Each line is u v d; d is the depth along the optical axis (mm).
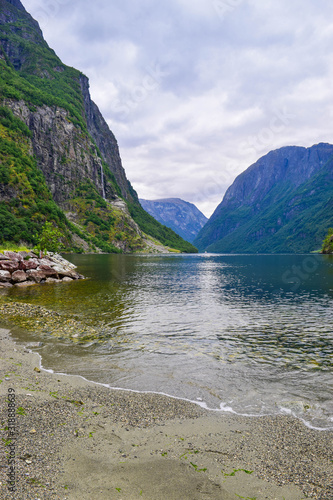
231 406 11234
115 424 9680
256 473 7438
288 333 22125
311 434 9297
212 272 82688
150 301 35250
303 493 6734
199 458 7992
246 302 35469
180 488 6812
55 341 19016
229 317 27359
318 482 7086
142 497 6465
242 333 22031
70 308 29625
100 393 12031
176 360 16312
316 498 6559
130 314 27766
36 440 8289
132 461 7750
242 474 7387
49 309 28812
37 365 14883
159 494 6594
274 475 7367
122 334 21203
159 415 10430
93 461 7645
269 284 54250
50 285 47375
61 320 24406
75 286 46656
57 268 58938
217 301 36031
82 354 16906
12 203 179250
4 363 14500
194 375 14242
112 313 27922
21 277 47719
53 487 6523
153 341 19766
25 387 11844
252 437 9117
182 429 9531
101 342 19234
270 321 25891
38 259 58031
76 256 164750
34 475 6832
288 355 17312
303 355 17328
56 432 8836
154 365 15492
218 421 10102
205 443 8734
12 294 37312
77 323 23750
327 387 13031
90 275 65875
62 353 16906
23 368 14141
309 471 7508
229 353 17609
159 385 13047
